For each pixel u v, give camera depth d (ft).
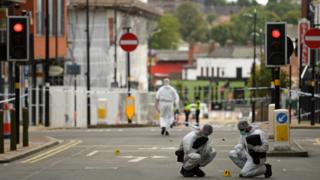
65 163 125.80
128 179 103.76
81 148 155.94
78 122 291.58
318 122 264.52
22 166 122.01
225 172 107.96
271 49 133.18
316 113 268.21
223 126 274.98
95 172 112.16
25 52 145.38
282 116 134.00
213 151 106.11
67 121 285.02
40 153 145.69
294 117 295.89
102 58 501.97
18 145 154.92
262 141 103.71
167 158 132.77
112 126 253.24
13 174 111.04
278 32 133.08
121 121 298.35
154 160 129.39
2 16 199.41
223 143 164.04
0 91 272.31
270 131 156.46
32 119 287.07
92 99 296.10
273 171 112.47
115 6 497.05
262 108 323.78
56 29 330.13
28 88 273.33
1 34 248.93
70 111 286.05
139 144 163.73
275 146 134.10
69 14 495.82
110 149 152.35
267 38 133.39
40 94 288.71
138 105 302.45
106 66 501.56
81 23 496.23
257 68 486.38
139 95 303.07
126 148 154.10
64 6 373.20
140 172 111.75
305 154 133.39
